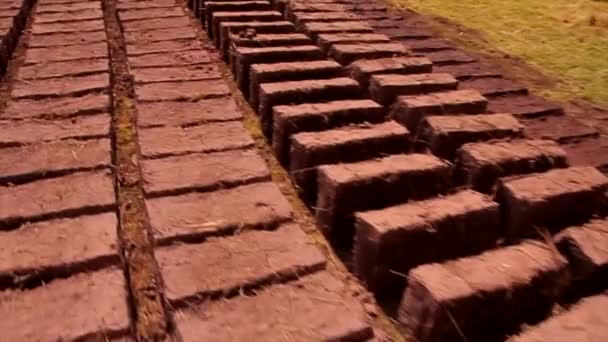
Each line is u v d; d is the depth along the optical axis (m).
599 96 2.71
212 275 1.27
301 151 1.68
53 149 1.78
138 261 1.46
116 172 1.78
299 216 1.71
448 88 2.14
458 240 1.38
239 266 1.30
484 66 2.86
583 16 4.02
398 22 3.56
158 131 1.93
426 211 1.37
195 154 1.79
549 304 1.27
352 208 1.51
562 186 1.46
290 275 1.29
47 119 1.98
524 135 1.88
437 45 3.08
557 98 2.66
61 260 1.28
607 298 1.16
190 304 1.19
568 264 1.28
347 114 1.87
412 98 1.95
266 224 1.46
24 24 3.27
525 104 2.45
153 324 1.26
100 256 1.29
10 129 1.89
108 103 2.10
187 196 1.56
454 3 4.31
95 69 2.39
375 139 1.72
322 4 3.18
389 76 2.14
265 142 2.10
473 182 1.61
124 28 3.02
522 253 1.28
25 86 2.21
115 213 1.47
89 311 1.17
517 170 1.60
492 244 1.45
